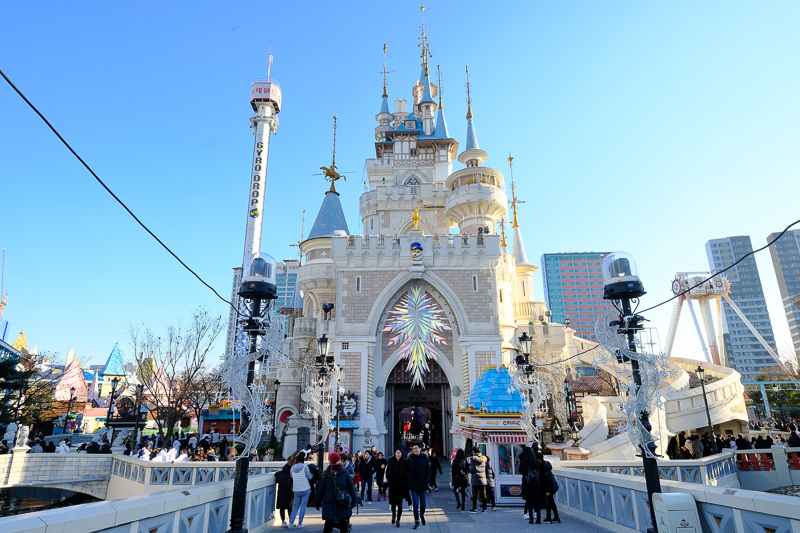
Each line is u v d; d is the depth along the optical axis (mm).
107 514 5457
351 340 31359
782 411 57344
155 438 34500
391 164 51250
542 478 12492
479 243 33875
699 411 33594
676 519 7090
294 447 33625
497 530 11484
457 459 16016
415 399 40656
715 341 61594
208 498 8438
